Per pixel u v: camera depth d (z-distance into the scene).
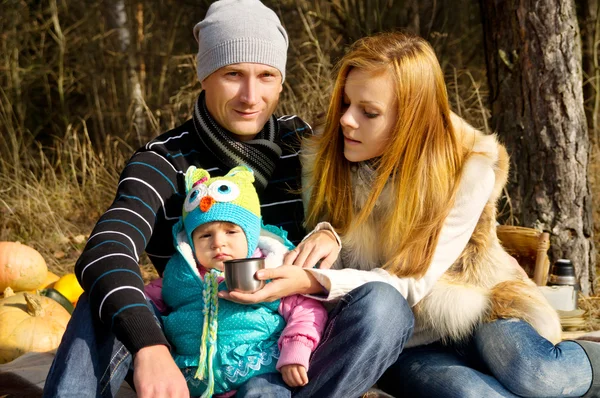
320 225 2.83
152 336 2.22
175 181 2.85
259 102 2.91
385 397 2.89
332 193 2.88
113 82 9.20
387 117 2.71
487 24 4.78
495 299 2.80
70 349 2.32
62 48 9.15
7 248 4.42
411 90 2.69
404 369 2.80
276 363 2.50
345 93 2.77
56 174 7.95
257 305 2.54
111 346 2.39
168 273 2.69
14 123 9.11
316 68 7.46
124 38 9.19
